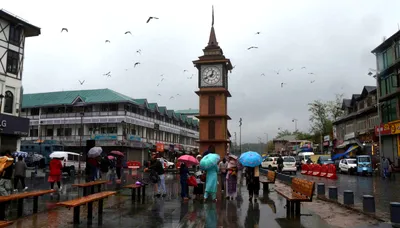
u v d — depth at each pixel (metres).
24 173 16.27
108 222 9.16
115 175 30.06
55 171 17.08
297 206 10.41
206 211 11.02
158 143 63.81
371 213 10.47
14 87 33.81
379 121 39.91
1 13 31.80
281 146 135.50
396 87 37.91
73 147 55.09
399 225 8.82
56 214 10.35
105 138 53.19
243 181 24.92
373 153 43.31
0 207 9.40
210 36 40.69
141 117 58.69
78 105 54.72
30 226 8.61
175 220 9.48
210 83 38.47
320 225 8.91
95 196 9.97
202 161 13.53
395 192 17.81
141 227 8.54
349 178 30.44
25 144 50.06
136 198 14.11
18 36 34.50
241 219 9.70
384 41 39.53
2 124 31.09
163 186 14.83
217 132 37.75
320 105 70.88
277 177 27.38
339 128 62.66
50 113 57.12
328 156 48.25
